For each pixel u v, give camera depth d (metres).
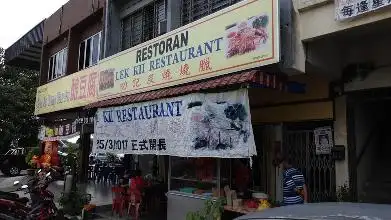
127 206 10.26
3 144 24.00
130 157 15.28
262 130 8.56
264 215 2.82
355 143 7.13
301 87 7.47
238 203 6.83
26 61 21.44
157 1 10.69
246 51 6.55
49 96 15.47
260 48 6.30
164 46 8.62
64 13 16.27
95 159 18.53
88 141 16.50
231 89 6.38
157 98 7.85
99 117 9.86
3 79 24.55
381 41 6.35
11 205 8.52
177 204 8.33
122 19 12.31
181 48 8.10
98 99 11.23
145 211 10.42
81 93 12.63
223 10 7.12
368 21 5.38
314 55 6.45
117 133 9.09
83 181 16.20
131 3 11.81
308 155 7.74
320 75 7.14
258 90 8.56
